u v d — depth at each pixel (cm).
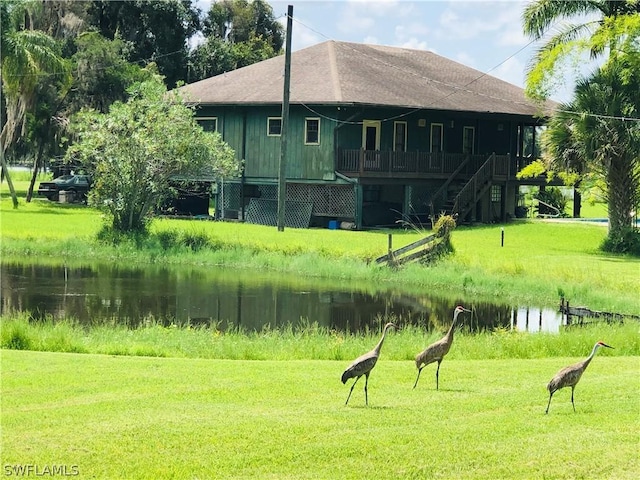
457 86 5334
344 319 2402
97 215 4928
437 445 1093
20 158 7262
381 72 5141
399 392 1354
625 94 3966
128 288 2828
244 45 7819
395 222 4962
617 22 4062
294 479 992
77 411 1214
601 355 1809
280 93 4756
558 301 2733
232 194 5056
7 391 1321
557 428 1166
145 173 3741
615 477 1009
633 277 3053
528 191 7081
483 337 1973
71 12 6712
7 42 5316
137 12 7231
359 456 1055
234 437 1111
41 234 3862
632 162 4006
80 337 1858
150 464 1024
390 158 4684
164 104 3856
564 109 4066
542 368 1572
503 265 3203
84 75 6134
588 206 7425
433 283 3030
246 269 3366
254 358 1730
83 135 3753
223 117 4991
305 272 3266
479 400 1302
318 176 4691
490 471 1020
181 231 3884
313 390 1352
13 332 1767
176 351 1750
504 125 5434
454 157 4966
